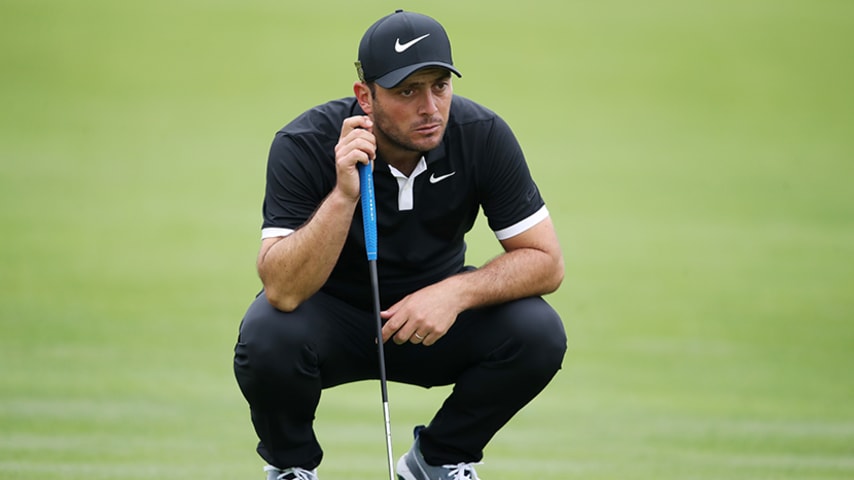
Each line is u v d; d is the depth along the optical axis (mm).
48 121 84125
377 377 15422
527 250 14625
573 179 71562
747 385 32469
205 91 95312
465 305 14148
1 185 65312
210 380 31500
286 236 14141
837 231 59438
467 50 107375
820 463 21812
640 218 61875
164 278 46906
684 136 85812
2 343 35438
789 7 125188
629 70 103938
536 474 20000
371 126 13781
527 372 14453
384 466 20953
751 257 53156
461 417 14805
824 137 86375
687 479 19562
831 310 43406
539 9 121312
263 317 13875
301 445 14570
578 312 42906
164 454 21750
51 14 113375
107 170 70812
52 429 24203
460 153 14469
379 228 14539
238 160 75438
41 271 47031
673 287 47250
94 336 36938
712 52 109562
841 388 32125
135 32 109438
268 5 119938
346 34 112188
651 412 28672
